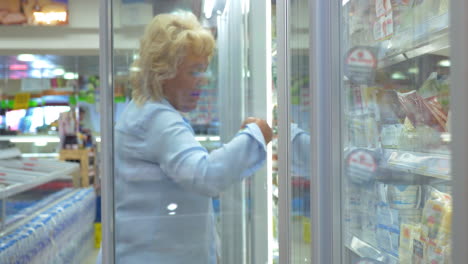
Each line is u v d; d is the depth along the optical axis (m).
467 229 0.58
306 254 1.15
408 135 1.13
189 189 1.52
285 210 1.20
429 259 1.06
